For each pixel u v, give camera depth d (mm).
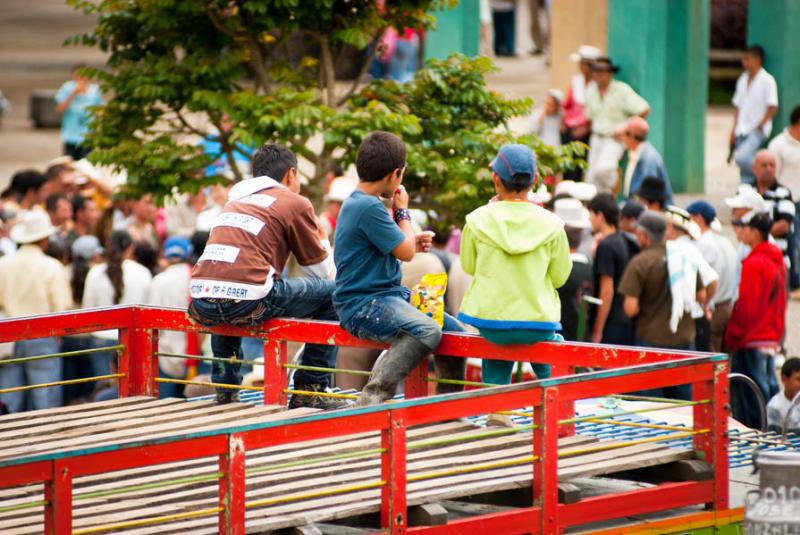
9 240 30531
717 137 57844
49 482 12070
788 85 41281
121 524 13125
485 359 17203
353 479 15172
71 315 18781
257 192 18031
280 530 13758
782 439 17625
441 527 14141
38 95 63938
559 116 42375
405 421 13836
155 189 26453
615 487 16344
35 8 110625
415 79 27844
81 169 36156
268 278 17625
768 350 25703
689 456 16047
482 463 15727
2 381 25906
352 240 16781
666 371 15375
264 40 27344
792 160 35156
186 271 26891
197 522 14055
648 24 43219
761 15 41500
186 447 12703
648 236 25094
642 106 40125
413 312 16688
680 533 15703
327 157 26703
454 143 26531
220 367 18844
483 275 16594
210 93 25406
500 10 80188
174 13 25906
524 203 16672
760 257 25703
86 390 26969
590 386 14859
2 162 54750
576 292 25688
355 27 26125
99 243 30609
